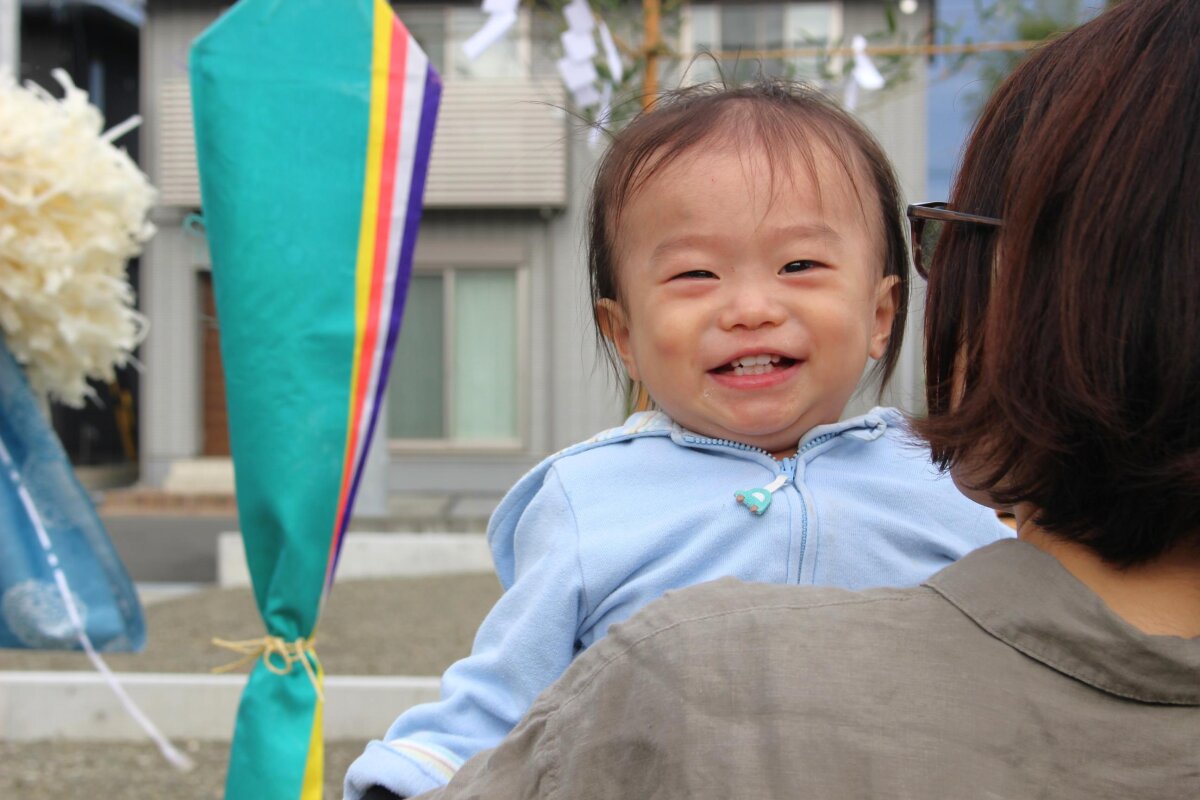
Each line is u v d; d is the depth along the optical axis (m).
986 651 0.75
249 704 1.98
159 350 11.09
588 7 3.10
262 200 1.91
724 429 1.32
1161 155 0.72
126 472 12.73
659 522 1.29
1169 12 0.77
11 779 3.70
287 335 1.92
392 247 2.00
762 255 1.25
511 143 10.55
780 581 1.25
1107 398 0.72
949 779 0.70
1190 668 0.72
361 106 1.96
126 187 2.48
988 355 0.80
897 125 9.48
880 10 10.08
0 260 2.30
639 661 0.79
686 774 0.73
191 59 1.92
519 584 1.32
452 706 1.26
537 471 1.43
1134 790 0.70
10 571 2.26
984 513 1.40
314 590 2.00
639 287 1.31
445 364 11.20
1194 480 0.70
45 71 12.07
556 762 0.81
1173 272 0.71
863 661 0.75
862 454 1.40
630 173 1.32
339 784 3.64
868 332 1.34
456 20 10.48
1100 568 0.78
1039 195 0.77
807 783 0.71
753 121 1.29
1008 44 3.54
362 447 2.02
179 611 5.98
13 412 2.31
